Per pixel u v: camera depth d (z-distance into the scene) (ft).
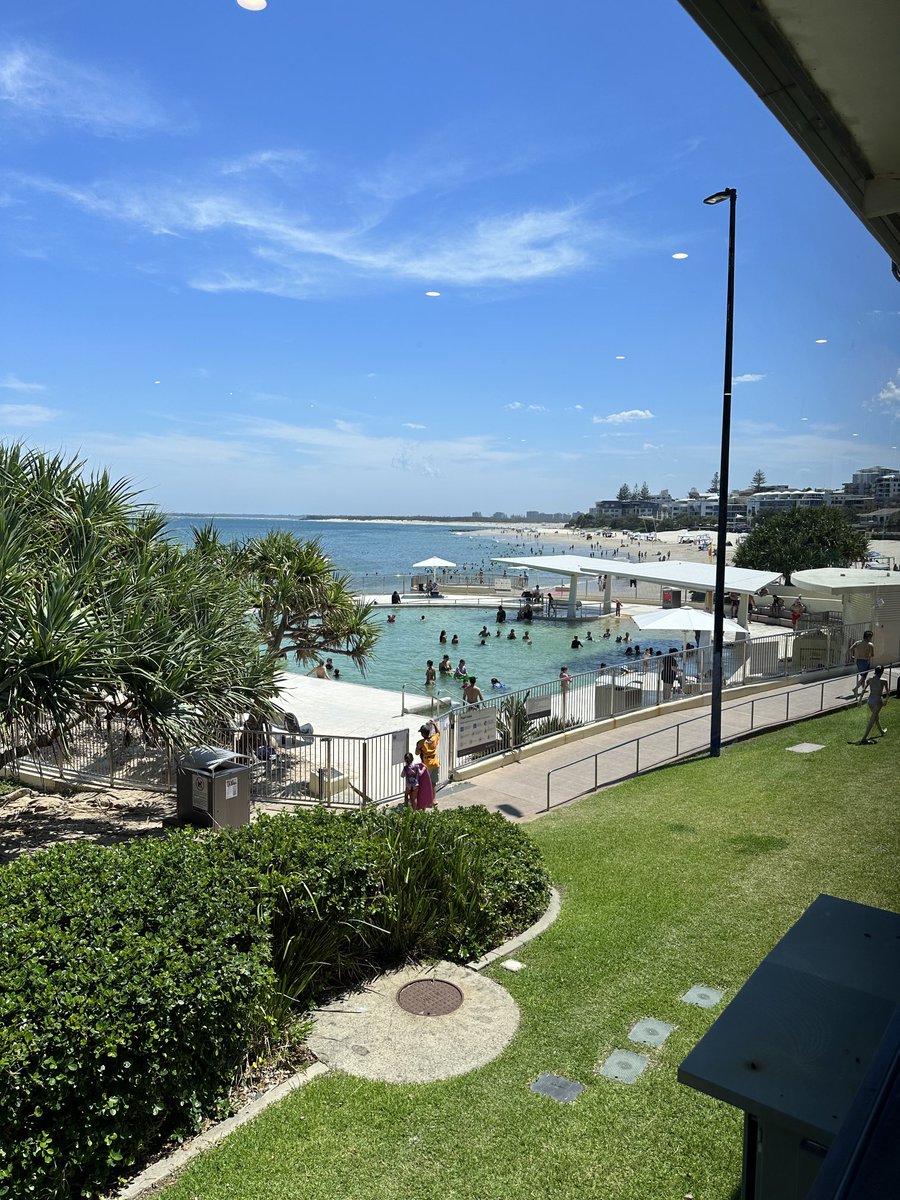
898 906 26.71
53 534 43.19
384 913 24.80
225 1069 18.33
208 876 22.30
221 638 44.78
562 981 23.77
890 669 67.82
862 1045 7.91
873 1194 4.02
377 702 78.18
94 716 41.16
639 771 52.44
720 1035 8.17
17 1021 15.40
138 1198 15.44
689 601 159.33
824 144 6.04
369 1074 19.38
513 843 30.60
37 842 40.29
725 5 4.70
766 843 35.09
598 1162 16.17
